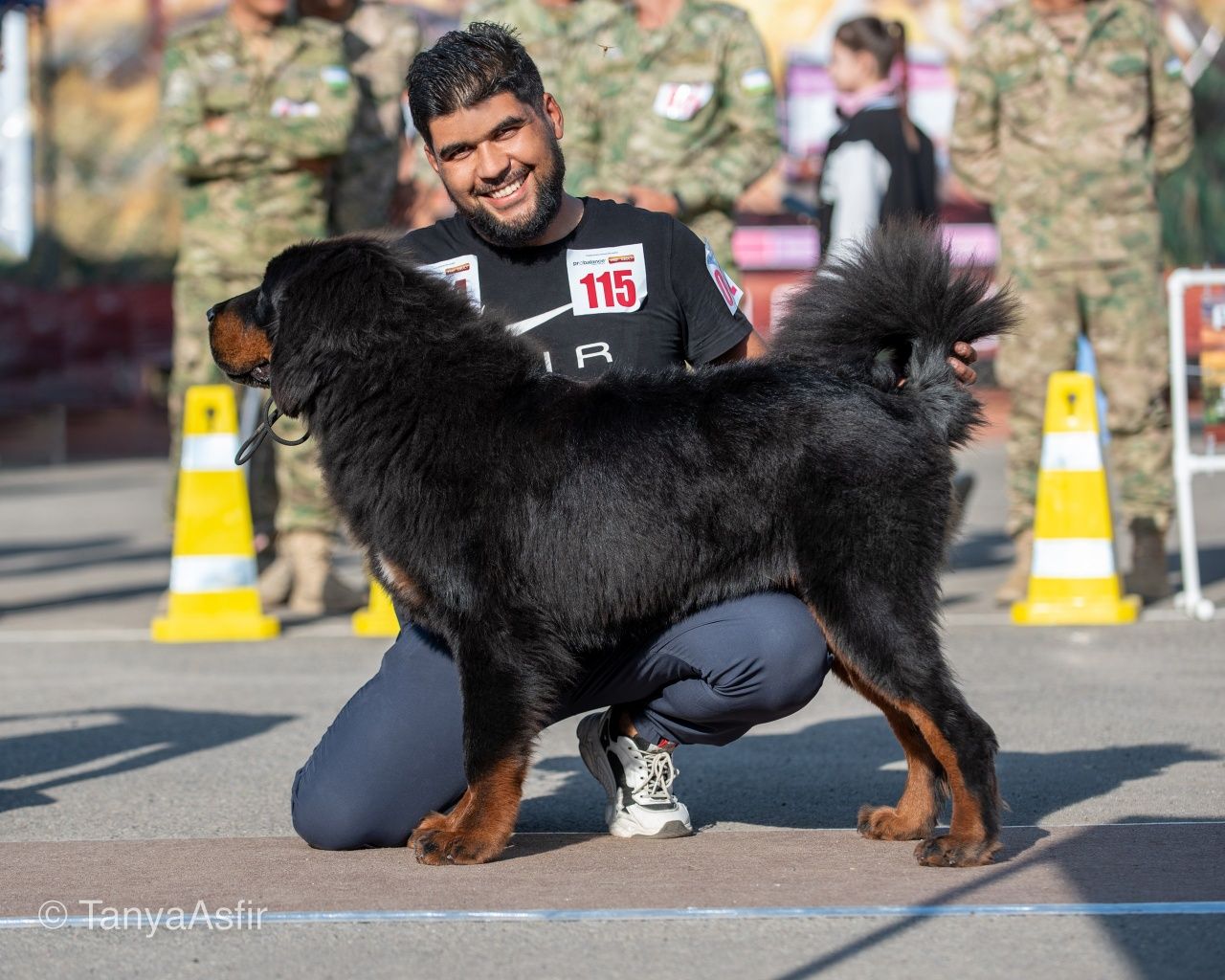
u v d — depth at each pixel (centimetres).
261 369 503
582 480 466
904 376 489
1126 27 967
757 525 468
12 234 2861
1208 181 2962
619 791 514
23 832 533
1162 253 986
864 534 457
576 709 509
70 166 3138
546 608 469
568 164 971
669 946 397
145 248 3159
